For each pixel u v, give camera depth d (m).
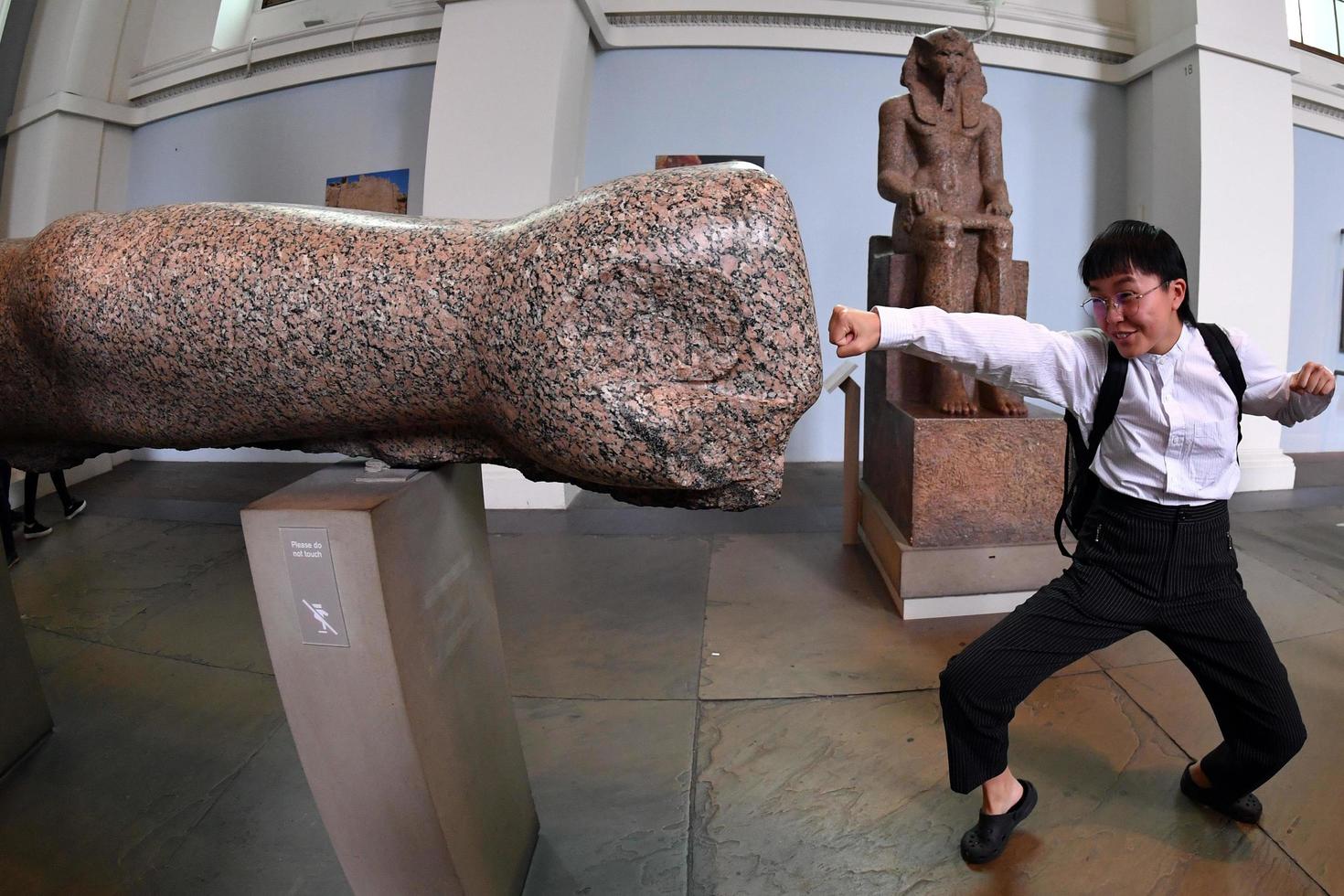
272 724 2.00
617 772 1.76
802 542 3.36
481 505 1.30
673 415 0.80
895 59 4.69
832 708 2.01
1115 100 4.76
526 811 1.46
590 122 4.70
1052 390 1.29
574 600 2.77
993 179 2.98
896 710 1.99
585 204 0.82
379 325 0.86
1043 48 4.66
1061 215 4.84
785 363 0.82
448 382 0.90
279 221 0.92
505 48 3.82
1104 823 1.55
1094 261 1.19
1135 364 1.24
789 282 0.80
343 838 1.11
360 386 0.91
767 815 1.60
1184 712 1.92
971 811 1.60
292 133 5.05
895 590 2.66
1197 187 4.07
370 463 1.10
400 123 4.82
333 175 5.00
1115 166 4.82
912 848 1.50
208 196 5.30
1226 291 4.09
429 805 1.05
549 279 0.79
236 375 0.92
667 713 2.00
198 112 5.26
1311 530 3.36
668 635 2.47
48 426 1.14
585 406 0.80
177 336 0.90
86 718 2.03
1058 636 1.32
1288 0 5.07
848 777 1.72
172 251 0.90
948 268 2.73
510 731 1.39
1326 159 5.03
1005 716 1.34
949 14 4.50
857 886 1.41
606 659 2.31
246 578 3.05
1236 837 1.49
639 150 4.72
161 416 1.03
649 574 3.01
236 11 5.27
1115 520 1.31
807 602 2.72
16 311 0.99
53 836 1.58
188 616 2.68
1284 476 4.16
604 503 4.10
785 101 4.69
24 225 5.12
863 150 4.74
